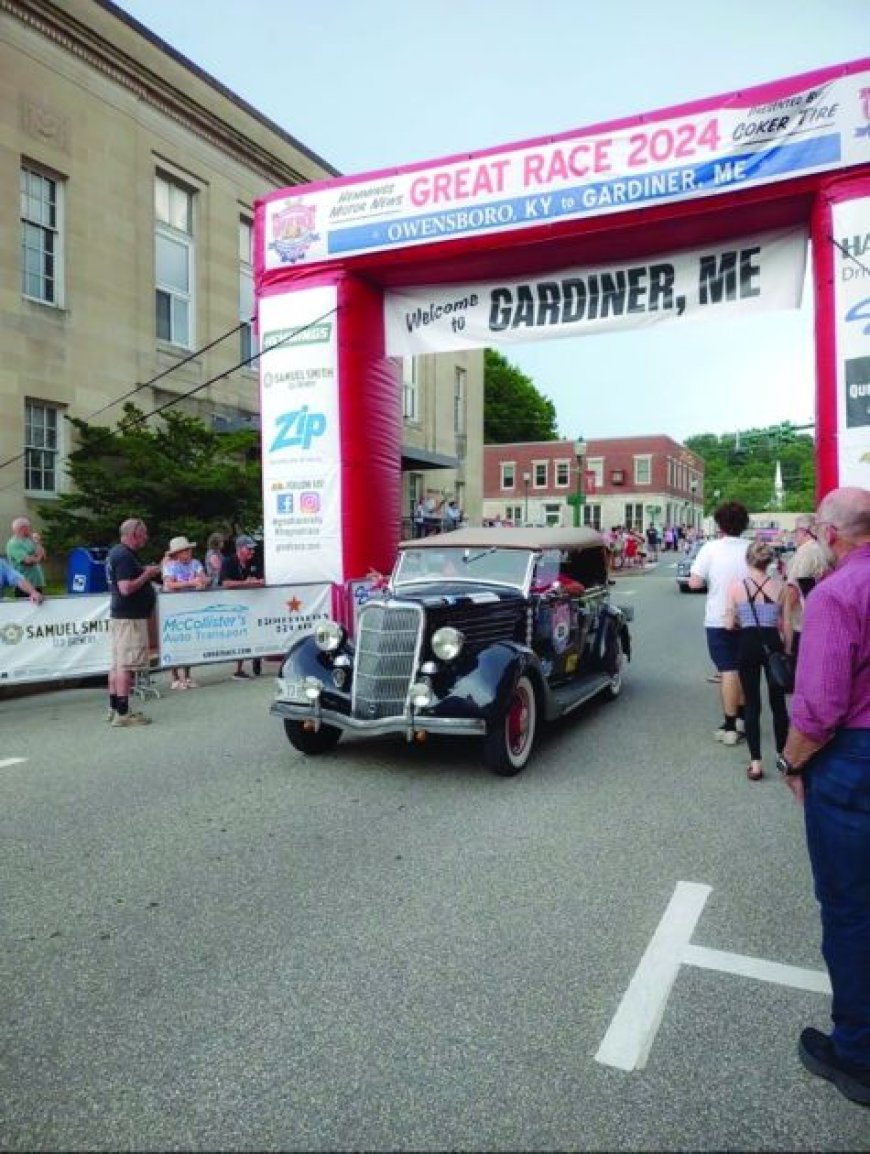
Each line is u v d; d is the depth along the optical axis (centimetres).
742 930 364
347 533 1061
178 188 1809
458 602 615
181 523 1429
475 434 3080
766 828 493
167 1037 284
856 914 255
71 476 1459
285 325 1070
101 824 498
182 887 407
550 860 443
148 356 1709
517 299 1018
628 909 384
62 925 367
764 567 600
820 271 812
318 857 446
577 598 802
